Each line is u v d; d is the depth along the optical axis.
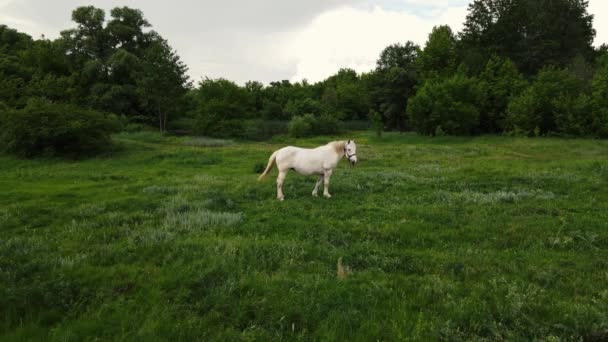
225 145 36.03
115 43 66.31
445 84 43.41
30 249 7.01
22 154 24.08
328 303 4.89
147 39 68.75
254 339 4.15
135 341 4.05
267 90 81.62
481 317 4.53
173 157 24.61
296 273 5.88
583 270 6.07
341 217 9.40
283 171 11.47
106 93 53.81
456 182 13.89
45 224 9.30
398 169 18.22
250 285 5.34
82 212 10.08
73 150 25.17
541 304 4.82
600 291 5.21
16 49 66.38
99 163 22.61
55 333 4.23
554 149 28.23
